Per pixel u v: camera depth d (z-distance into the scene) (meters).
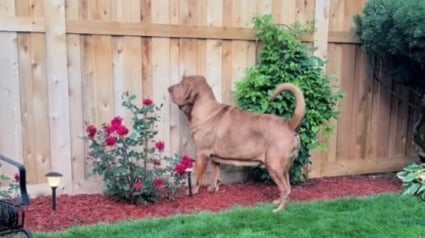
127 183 3.46
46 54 3.47
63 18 3.47
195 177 3.92
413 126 4.92
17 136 3.46
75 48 3.55
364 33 4.29
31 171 3.54
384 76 4.70
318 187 4.19
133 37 3.71
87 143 3.68
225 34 4.00
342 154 4.66
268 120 3.52
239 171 4.20
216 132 3.67
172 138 3.96
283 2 4.16
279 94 3.87
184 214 3.28
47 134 3.55
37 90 3.48
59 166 3.62
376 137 4.80
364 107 4.69
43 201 3.46
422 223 3.15
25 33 3.39
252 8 4.06
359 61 4.58
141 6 3.70
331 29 4.39
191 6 3.85
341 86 4.54
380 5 4.12
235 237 2.80
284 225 3.03
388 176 4.76
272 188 4.05
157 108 3.64
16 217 2.30
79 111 3.63
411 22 3.72
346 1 4.41
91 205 3.42
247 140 3.58
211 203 3.57
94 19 3.57
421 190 3.80
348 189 4.16
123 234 2.81
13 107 3.42
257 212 3.27
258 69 4.02
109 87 3.70
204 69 3.99
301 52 4.04
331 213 3.31
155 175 3.60
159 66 3.83
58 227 2.98
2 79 3.36
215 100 3.79
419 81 4.45
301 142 4.02
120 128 3.38
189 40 3.90
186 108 3.78
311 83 4.02
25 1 3.36
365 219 3.18
